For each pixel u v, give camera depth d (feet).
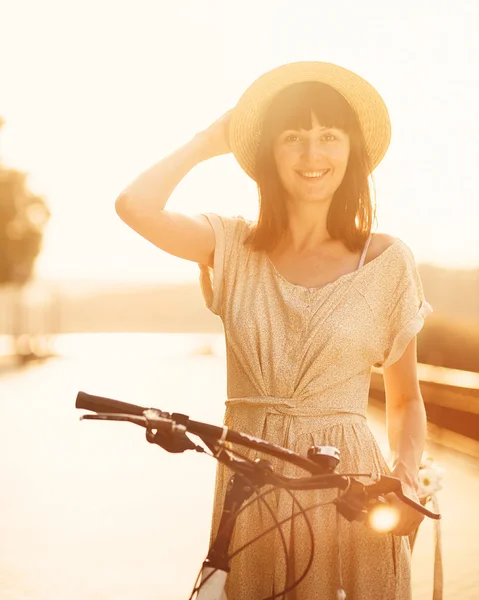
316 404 10.66
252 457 10.77
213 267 11.53
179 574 22.88
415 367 11.23
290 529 10.57
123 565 23.57
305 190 11.12
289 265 11.25
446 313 100.73
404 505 9.77
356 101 11.39
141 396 74.69
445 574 23.22
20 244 148.97
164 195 11.21
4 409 67.00
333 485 8.89
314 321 10.67
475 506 31.73
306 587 10.50
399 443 10.90
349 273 10.94
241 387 11.12
